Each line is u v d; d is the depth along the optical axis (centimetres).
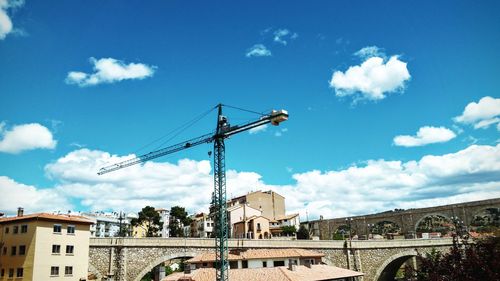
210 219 15675
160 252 7744
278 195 16538
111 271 7156
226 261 7275
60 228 6806
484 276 2845
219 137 8950
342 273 7731
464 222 11900
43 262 6481
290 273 6912
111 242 7300
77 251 6931
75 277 6806
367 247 10394
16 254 6644
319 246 9775
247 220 13200
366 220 14138
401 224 13288
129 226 15900
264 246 9056
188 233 16650
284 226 14425
